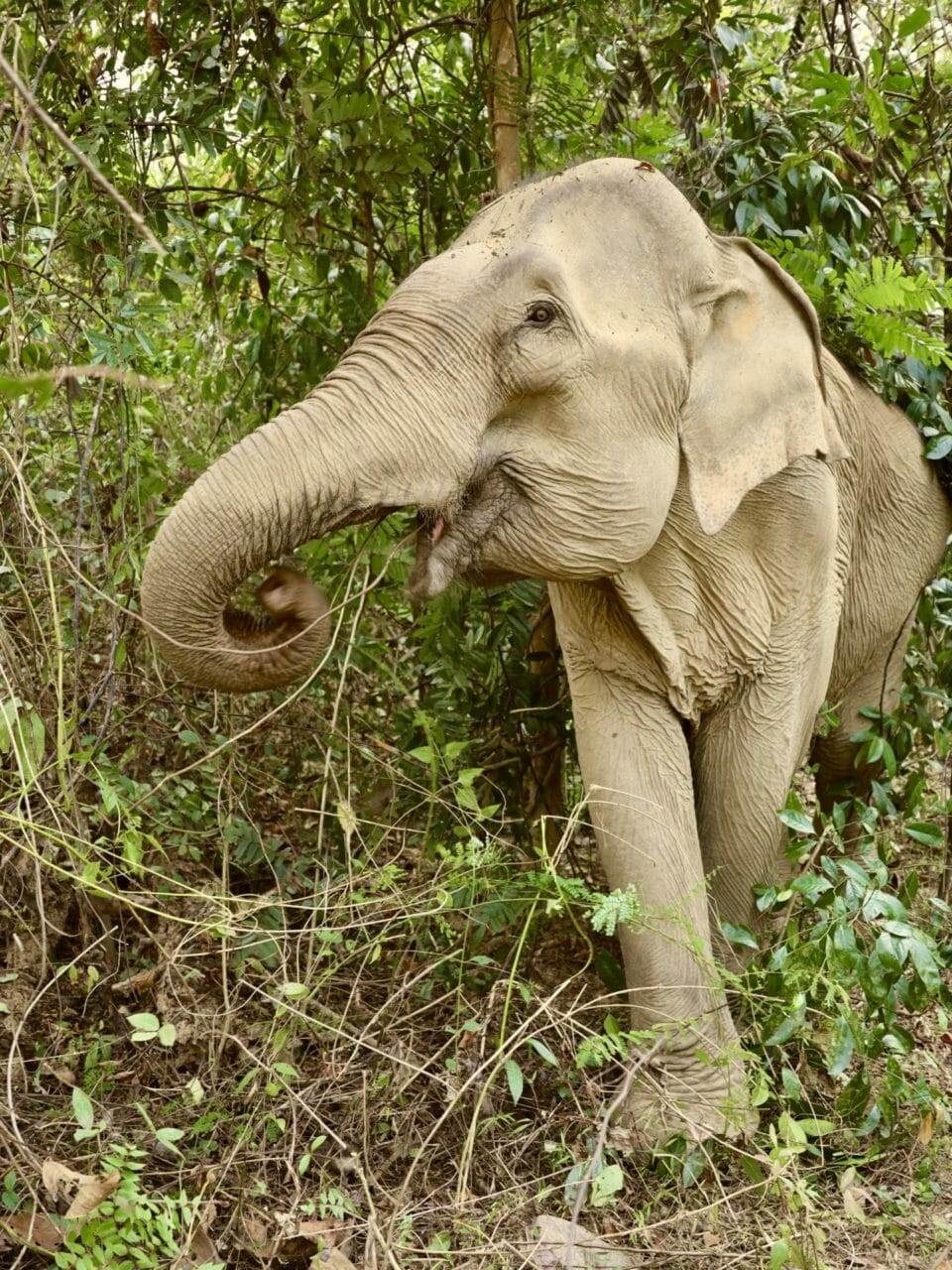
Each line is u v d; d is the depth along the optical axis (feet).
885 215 15.37
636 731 11.30
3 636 10.30
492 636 13.50
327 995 11.19
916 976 10.43
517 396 9.73
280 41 13.61
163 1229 7.83
